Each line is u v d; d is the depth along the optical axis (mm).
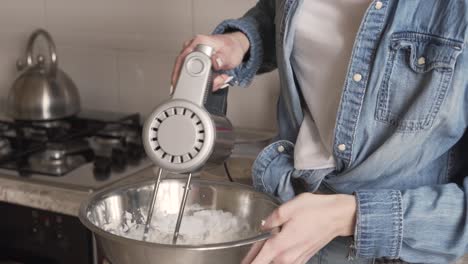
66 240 1337
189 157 758
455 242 843
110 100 1869
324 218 809
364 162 906
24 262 1401
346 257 996
